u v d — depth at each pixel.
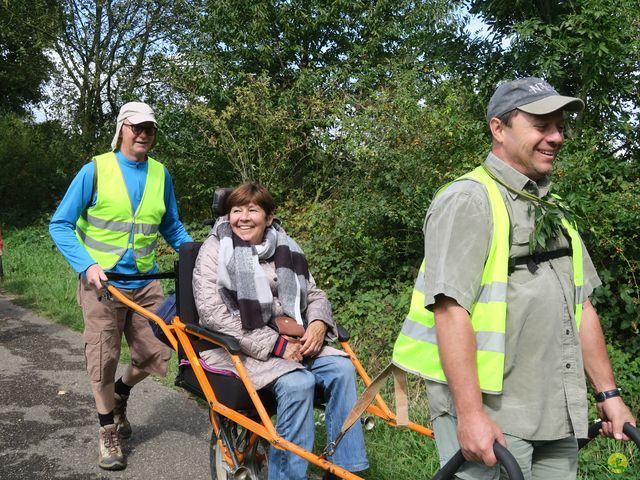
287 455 2.92
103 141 16.98
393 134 6.96
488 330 2.01
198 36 12.59
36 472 4.09
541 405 2.05
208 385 3.22
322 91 10.91
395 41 12.22
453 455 2.08
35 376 6.01
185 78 11.98
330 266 7.54
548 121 2.09
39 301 9.08
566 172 5.11
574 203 4.91
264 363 3.12
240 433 3.43
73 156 17.06
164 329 3.45
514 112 2.11
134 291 4.13
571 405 2.07
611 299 5.25
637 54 5.29
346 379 3.18
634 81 5.59
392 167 7.00
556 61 5.57
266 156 10.90
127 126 4.07
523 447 2.06
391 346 6.08
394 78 8.01
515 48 5.96
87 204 4.02
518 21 6.06
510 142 2.13
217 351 3.29
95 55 16.64
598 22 5.33
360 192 7.67
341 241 7.46
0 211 16.14
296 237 9.13
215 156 11.89
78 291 4.14
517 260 2.08
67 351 6.85
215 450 3.53
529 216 2.11
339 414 3.14
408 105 6.96
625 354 5.08
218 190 3.58
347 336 3.44
